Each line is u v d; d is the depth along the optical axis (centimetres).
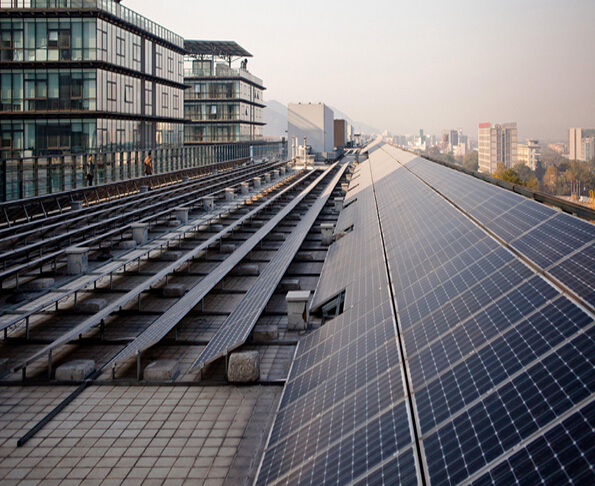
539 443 500
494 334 765
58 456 1055
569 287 755
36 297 1958
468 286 996
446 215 1650
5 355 1628
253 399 1294
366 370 918
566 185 17362
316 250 2906
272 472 756
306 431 823
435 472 550
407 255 1498
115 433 1143
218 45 10788
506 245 1082
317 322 1767
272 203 4806
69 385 1390
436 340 866
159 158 6219
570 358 598
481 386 658
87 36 4972
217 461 1027
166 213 3872
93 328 1847
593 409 496
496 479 489
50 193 3741
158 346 1672
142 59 6253
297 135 10331
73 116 5034
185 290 2247
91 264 2595
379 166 5594
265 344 1638
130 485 953
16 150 5103
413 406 710
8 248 2675
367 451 664
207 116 10775
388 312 1137
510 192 1486
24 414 1235
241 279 2462
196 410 1241
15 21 4959
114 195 4769
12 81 5009
